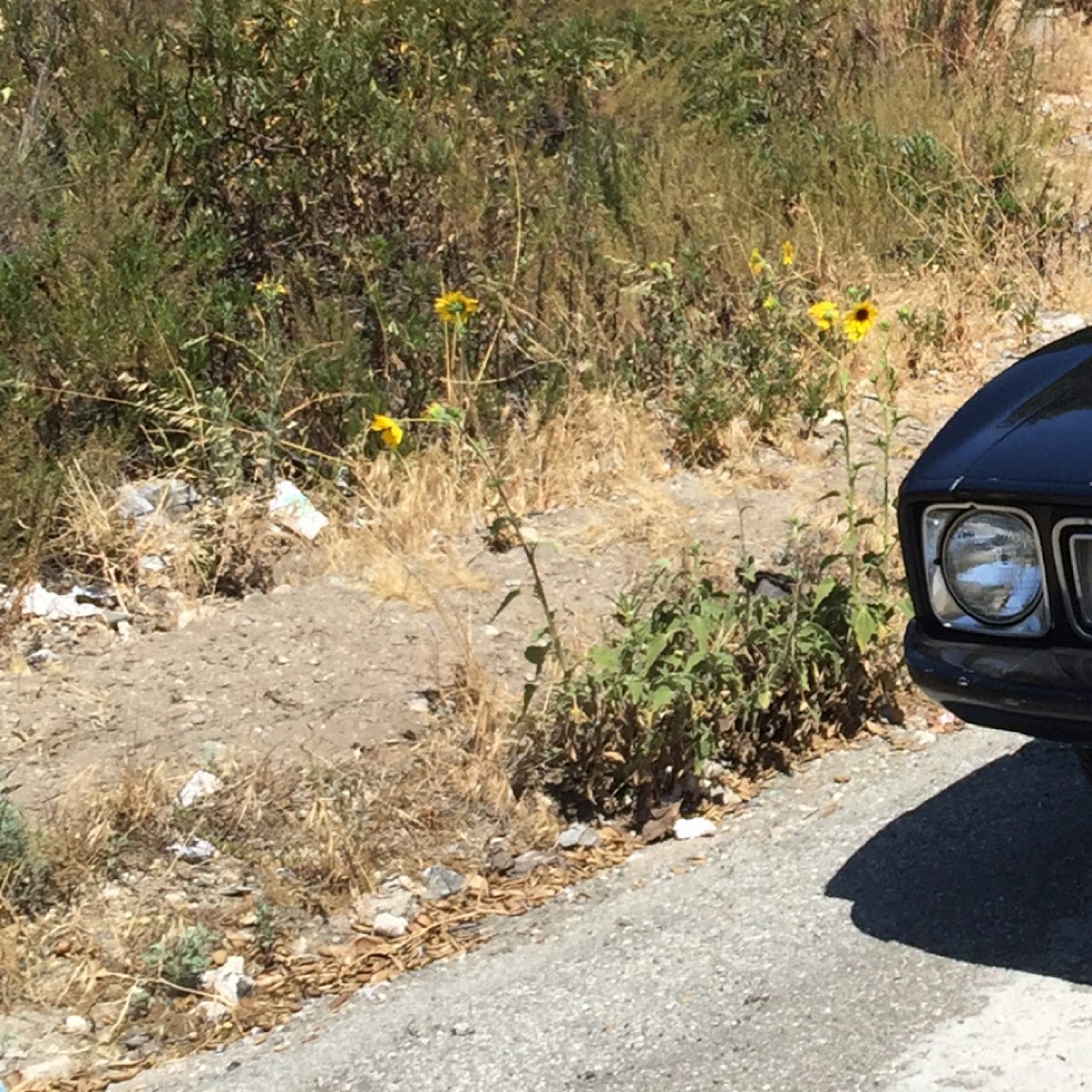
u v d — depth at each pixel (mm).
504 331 7230
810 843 4395
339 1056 3711
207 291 6863
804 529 5742
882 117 10039
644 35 9336
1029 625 3562
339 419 6758
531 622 5613
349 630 5547
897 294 8305
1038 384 3900
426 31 8039
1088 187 10156
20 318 6531
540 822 4625
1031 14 12195
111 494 6277
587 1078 3506
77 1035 3869
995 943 3809
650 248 7945
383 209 7359
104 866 4395
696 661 4703
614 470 6699
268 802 4676
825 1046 3502
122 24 7867
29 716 5086
